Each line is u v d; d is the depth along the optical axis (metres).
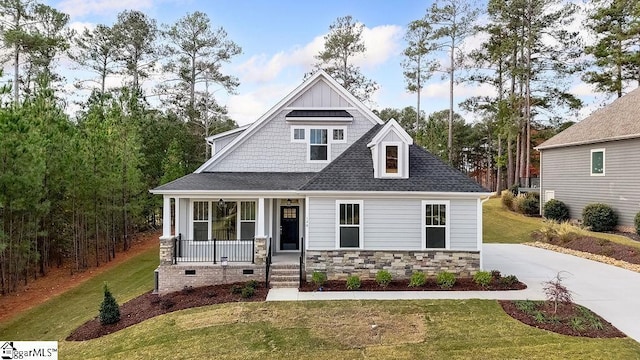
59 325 11.81
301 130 17.27
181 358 8.53
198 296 12.30
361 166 14.73
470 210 13.88
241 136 17.08
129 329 10.43
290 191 13.83
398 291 12.43
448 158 33.31
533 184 36.81
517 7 32.53
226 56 37.31
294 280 13.39
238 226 15.82
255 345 8.91
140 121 28.69
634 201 20.02
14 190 13.90
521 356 8.13
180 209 15.38
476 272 13.57
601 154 22.25
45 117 17.30
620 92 32.78
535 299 11.46
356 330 9.55
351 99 17.47
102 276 17.58
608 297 11.82
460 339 8.98
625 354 8.12
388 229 13.88
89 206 19.03
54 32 28.30
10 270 15.48
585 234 20.45
